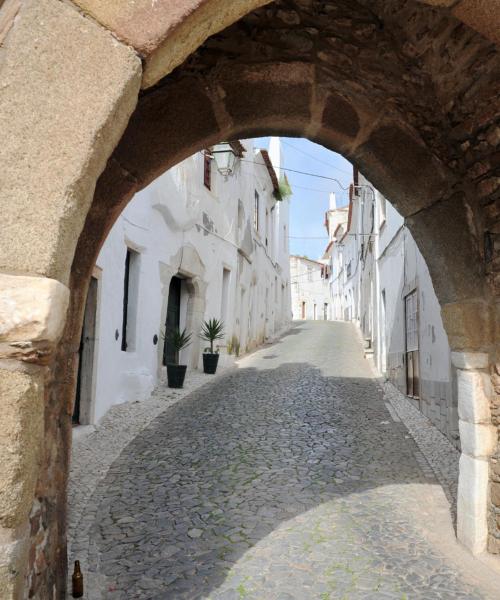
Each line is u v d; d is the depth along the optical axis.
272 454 4.93
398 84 2.73
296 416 6.52
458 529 3.19
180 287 10.42
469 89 2.62
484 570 2.80
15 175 1.26
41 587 1.91
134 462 4.69
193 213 9.66
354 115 2.87
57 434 2.14
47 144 1.28
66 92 1.31
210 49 2.46
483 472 3.02
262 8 2.39
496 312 3.07
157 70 1.46
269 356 13.29
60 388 2.19
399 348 8.47
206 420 6.29
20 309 1.22
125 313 7.61
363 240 16.00
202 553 2.98
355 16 2.47
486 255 3.13
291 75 2.63
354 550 3.02
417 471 4.50
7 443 1.19
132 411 6.62
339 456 4.90
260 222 16.95
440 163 3.09
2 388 1.20
